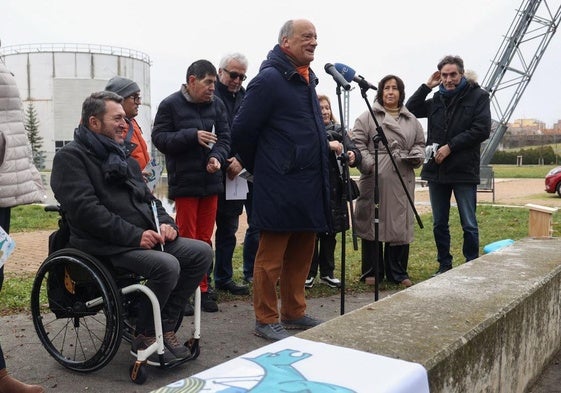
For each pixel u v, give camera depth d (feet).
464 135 17.99
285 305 13.76
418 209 50.72
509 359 8.71
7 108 10.14
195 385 5.19
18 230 37.42
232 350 12.27
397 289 18.20
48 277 11.27
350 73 13.21
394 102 18.13
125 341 12.67
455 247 26.32
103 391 10.11
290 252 13.56
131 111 13.78
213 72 14.76
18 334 13.16
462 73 18.30
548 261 11.68
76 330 12.67
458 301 8.70
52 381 10.54
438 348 6.68
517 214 43.16
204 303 15.24
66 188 10.73
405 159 17.80
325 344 6.62
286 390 5.08
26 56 154.40
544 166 168.45
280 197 12.30
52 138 153.69
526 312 9.29
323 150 12.61
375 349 6.58
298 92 12.49
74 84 153.38
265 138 12.54
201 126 14.90
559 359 11.11
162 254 10.71
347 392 5.10
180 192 14.83
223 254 17.15
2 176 9.96
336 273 20.48
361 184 18.21
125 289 10.60
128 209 11.22
